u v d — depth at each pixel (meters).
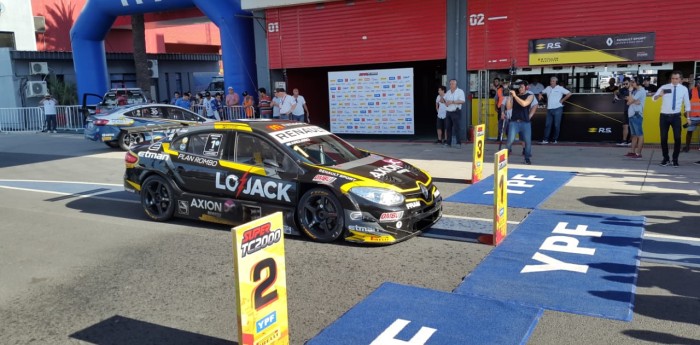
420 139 16.36
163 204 7.65
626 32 13.19
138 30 23.78
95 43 23.02
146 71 24.20
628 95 12.16
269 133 6.83
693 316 4.23
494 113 15.16
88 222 7.80
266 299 3.46
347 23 16.84
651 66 13.46
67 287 5.33
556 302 4.49
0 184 11.18
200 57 33.69
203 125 7.49
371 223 6.00
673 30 12.73
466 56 15.20
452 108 14.18
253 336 3.37
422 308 4.46
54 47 29.89
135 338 4.21
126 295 5.07
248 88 19.27
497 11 14.57
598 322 4.14
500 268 5.31
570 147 13.37
